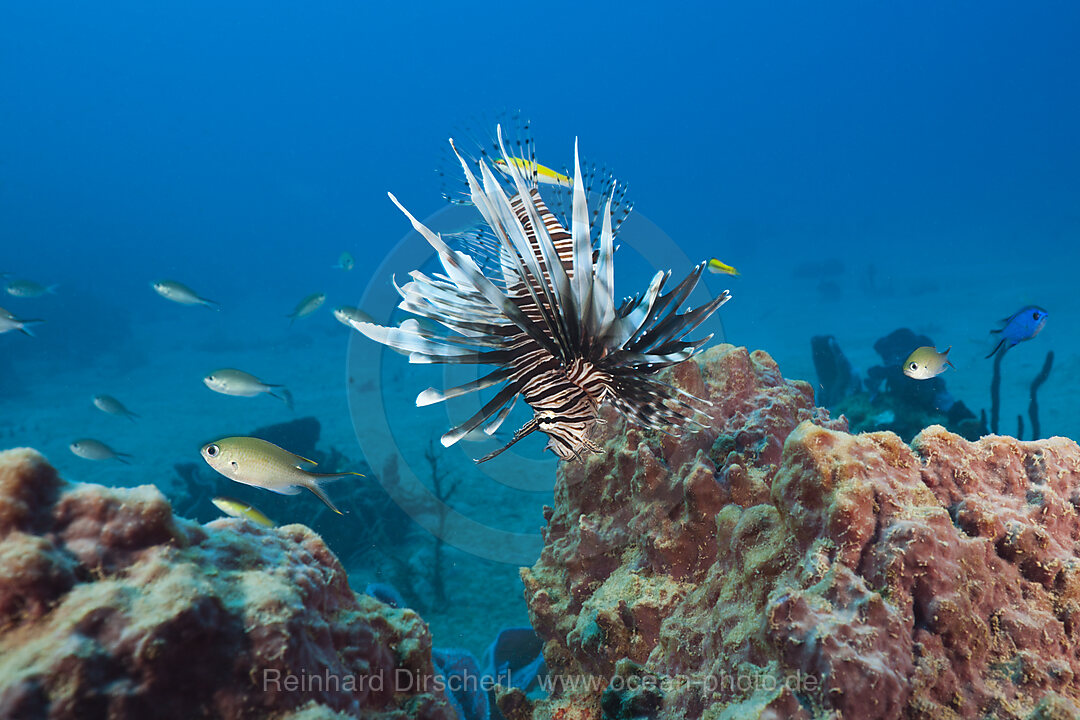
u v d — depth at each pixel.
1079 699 1.52
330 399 19.05
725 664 1.84
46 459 1.33
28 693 1.04
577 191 1.79
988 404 12.92
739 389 2.80
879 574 1.65
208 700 1.21
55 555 1.20
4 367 24.45
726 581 2.06
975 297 27.33
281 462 3.62
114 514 1.32
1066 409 12.04
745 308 30.81
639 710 2.02
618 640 2.35
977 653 1.57
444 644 6.76
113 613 1.16
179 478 11.76
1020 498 1.99
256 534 1.66
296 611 1.38
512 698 2.41
